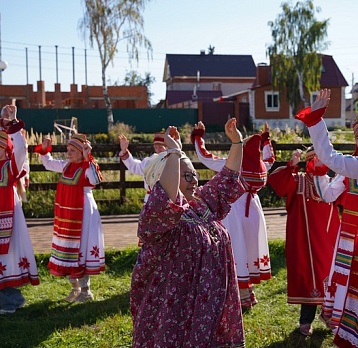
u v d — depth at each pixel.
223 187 3.51
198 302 3.18
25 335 5.16
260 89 43.91
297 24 41.16
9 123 5.60
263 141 6.41
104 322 5.44
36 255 7.25
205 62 65.12
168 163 3.22
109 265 7.34
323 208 5.08
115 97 46.97
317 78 41.31
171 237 3.24
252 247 5.68
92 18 34.94
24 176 5.84
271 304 5.92
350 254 4.20
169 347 3.15
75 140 5.94
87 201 6.01
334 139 19.00
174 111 38.53
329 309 4.40
